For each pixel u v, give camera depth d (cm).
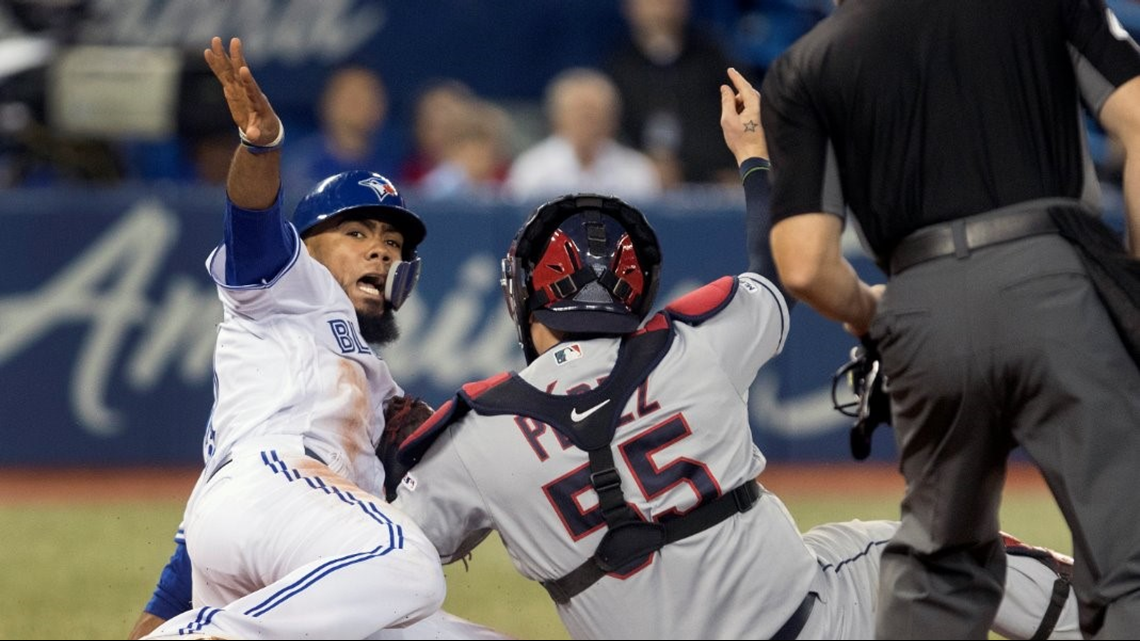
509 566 2397
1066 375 1159
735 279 1308
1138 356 1172
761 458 1247
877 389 1348
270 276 1436
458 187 3716
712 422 1211
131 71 3572
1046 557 1395
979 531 1260
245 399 1434
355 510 1340
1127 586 1152
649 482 1186
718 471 1201
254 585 1371
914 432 1248
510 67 4381
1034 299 1167
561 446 1191
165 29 4125
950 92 1212
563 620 1236
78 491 3056
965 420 1209
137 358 3234
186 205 3241
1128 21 4175
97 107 3559
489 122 3894
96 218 3238
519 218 3253
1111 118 1213
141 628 1515
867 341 1336
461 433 1227
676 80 3953
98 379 3238
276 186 1377
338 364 1462
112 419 3234
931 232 1208
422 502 1245
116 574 2283
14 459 3244
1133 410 1159
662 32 3966
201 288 3238
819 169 1234
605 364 1221
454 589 2198
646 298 1275
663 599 1184
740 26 4378
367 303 1550
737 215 3281
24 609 2025
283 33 4244
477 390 1233
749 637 1184
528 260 1259
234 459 1402
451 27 4338
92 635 1859
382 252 1548
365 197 1538
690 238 3281
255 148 1330
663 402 1205
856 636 1254
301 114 4275
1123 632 1145
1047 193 1202
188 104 3650
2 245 3234
